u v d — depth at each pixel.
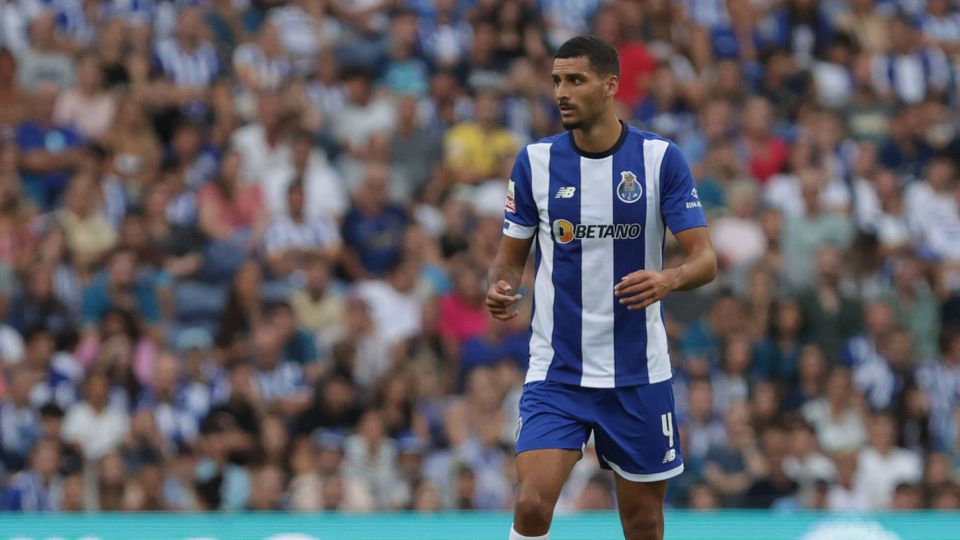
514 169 18.66
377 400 37.78
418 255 43.16
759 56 56.12
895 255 46.78
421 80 51.34
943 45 58.41
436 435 37.88
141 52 48.41
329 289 42.03
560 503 35.66
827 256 43.88
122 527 25.62
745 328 41.88
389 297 42.12
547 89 51.66
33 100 46.47
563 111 18.00
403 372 39.38
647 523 18.84
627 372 18.28
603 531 24.78
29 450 36.47
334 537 24.61
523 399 18.53
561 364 18.33
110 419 36.94
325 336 40.81
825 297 42.97
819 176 47.22
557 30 54.69
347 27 53.03
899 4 58.94
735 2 56.47
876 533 24.78
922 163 52.12
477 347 40.38
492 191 46.66
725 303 41.81
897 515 26.86
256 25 52.78
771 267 44.53
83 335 39.03
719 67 51.56
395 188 46.62
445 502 36.25
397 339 41.34
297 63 51.28
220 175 44.47
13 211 43.47
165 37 50.19
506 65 52.06
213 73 49.41
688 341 41.53
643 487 18.69
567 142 18.44
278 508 34.97
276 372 38.81
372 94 49.09
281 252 43.16
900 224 48.78
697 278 17.73
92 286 40.97
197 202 43.97
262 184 45.31
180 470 35.34
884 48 57.47
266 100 46.53
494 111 48.59
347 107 48.50
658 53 54.34
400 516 26.95
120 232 42.34
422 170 47.41
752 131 49.59
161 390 37.31
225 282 42.25
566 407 18.23
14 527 25.67
